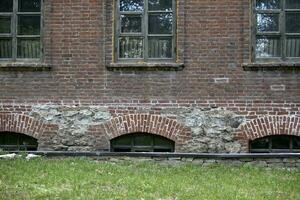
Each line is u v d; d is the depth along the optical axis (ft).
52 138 43.96
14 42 44.88
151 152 41.06
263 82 42.60
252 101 42.65
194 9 43.21
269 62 42.68
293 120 42.29
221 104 42.86
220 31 43.04
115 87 43.68
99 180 31.78
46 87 44.19
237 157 37.93
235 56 42.91
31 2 44.83
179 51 43.11
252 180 33.14
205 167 37.19
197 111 42.96
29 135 44.14
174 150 43.32
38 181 31.17
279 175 34.99
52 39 44.29
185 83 43.11
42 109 44.14
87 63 43.98
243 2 42.83
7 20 44.91
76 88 44.01
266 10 43.11
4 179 31.32
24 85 44.34
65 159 38.40
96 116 43.70
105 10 43.96
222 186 31.40
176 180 32.63
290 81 42.39
